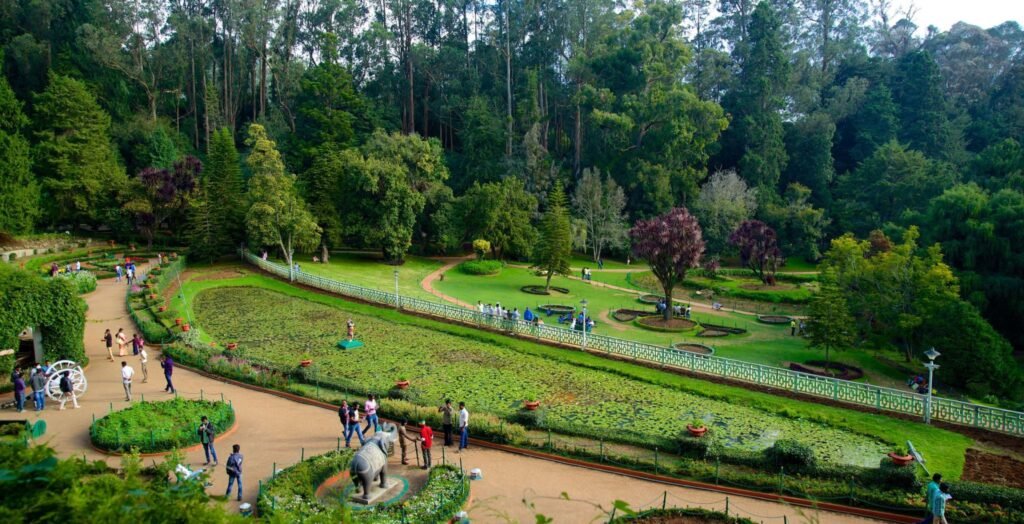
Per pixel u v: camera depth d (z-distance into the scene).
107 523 8.09
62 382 28.22
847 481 21.91
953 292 41.00
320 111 85.50
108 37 86.69
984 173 61.12
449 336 43.81
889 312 43.22
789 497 21.33
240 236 68.44
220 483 21.59
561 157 105.81
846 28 127.12
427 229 81.50
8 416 27.25
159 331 39.47
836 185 106.31
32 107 84.62
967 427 28.06
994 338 37.12
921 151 94.19
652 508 20.08
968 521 19.33
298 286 57.22
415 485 21.81
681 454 24.64
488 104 98.81
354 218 71.94
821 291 41.12
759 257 71.31
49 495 8.31
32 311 31.34
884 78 115.19
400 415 27.66
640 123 92.81
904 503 20.09
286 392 31.36
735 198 88.94
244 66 108.50
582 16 102.06
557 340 42.00
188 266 64.38
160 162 84.81
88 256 65.62
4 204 64.50
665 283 51.47
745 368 34.25
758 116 99.75
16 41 84.56
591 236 86.94
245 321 46.16
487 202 77.31
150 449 23.62
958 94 115.38
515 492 21.48
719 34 124.62
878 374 40.34
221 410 26.98
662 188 90.56
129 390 29.81
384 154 75.62
